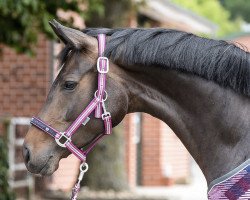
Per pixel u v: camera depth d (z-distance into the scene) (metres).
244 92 6.14
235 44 6.39
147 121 27.34
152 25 26.88
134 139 25.25
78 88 6.23
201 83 6.23
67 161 22.11
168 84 6.34
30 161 6.27
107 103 6.25
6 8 13.13
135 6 20.25
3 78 22.39
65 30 6.28
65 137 6.22
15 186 18.03
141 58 6.27
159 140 27.33
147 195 20.61
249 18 81.31
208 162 6.20
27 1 12.94
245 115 6.12
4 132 17.59
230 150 6.11
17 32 14.78
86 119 6.22
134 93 6.37
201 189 26.50
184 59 6.21
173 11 26.22
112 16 19.86
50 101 6.31
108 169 20.31
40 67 22.16
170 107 6.38
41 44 22.05
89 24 19.95
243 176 5.89
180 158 29.91
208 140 6.21
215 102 6.19
